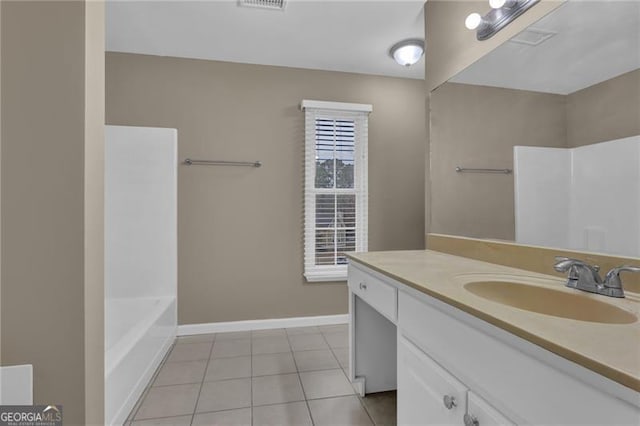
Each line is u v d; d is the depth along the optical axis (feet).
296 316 9.56
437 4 6.46
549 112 4.15
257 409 5.55
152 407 5.60
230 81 9.18
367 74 9.98
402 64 8.80
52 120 3.03
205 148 9.04
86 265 3.11
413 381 3.62
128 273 8.45
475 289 3.55
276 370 6.91
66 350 3.03
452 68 6.03
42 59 3.03
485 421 2.48
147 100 8.78
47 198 3.01
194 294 8.98
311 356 7.59
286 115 9.49
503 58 4.86
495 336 2.39
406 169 10.20
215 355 7.64
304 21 7.32
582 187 3.74
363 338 5.98
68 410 3.02
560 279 3.80
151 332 6.59
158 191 8.59
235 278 9.21
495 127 5.03
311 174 9.56
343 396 5.94
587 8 3.70
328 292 9.76
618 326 2.16
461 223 5.82
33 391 2.98
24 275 2.98
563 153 3.97
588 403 1.72
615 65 3.42
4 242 2.95
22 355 2.97
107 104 8.61
